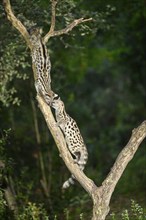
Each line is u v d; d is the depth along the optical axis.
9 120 22.89
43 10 16.06
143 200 19.19
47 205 18.36
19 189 17.56
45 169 22.42
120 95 35.66
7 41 16.53
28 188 18.16
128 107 34.84
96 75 35.47
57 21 16.69
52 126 13.42
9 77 16.66
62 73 22.75
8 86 19.78
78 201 18.89
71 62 25.05
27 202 16.81
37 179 21.02
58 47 20.83
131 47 28.12
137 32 25.91
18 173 21.47
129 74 34.41
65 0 15.52
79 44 20.95
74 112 28.89
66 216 16.84
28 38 13.73
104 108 35.72
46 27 17.39
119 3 20.91
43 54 14.06
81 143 15.45
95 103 35.59
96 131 34.38
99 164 26.25
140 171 23.34
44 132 23.20
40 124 23.84
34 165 23.50
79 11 17.28
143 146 27.16
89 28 16.14
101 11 19.09
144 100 33.84
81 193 19.80
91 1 20.83
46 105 13.41
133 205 15.10
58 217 17.83
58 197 19.03
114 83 35.81
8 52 15.85
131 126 33.03
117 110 35.59
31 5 15.87
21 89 20.77
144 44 27.98
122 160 13.45
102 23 18.66
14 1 15.60
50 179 20.95
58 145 13.48
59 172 21.77
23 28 13.59
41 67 14.09
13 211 15.98
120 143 32.09
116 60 29.84
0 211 15.12
